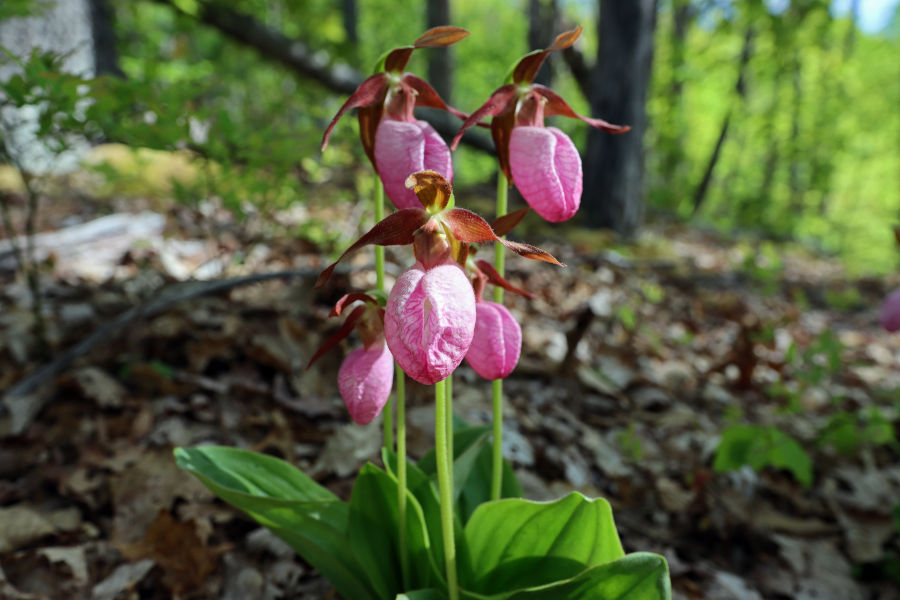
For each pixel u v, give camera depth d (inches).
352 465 23.7
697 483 26.0
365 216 39.4
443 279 11.2
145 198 52.0
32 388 25.0
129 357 28.0
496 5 263.0
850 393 41.9
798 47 118.2
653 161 124.4
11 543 19.1
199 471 15.0
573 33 13.5
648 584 12.2
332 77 75.7
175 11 71.5
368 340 13.7
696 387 39.0
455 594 13.9
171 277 34.9
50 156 24.6
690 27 129.6
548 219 13.8
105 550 19.6
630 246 75.8
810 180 169.2
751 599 21.5
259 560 19.9
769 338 38.3
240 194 28.9
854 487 29.3
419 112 69.2
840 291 80.0
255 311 33.2
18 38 53.0
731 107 141.6
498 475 16.7
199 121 25.2
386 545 16.0
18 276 35.5
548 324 42.8
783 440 25.9
